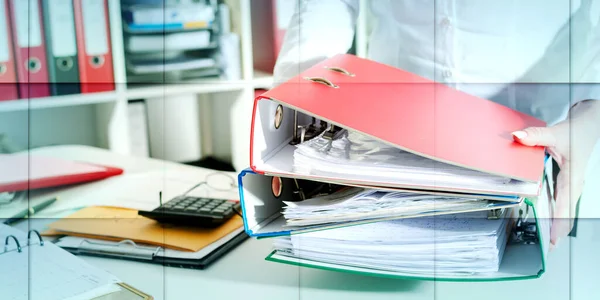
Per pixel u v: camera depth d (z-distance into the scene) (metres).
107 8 1.36
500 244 0.71
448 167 0.69
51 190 1.35
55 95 1.36
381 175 0.67
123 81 1.41
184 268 0.75
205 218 0.86
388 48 1.27
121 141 1.42
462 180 0.66
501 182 0.66
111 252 0.80
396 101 0.84
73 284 0.67
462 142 0.74
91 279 0.70
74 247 0.81
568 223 0.97
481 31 1.21
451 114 0.88
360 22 1.26
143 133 1.43
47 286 0.68
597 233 0.92
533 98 1.22
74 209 1.33
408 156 0.71
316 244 0.71
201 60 1.41
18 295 0.66
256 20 1.36
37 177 1.35
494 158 0.71
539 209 0.75
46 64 1.35
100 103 1.40
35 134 1.35
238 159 1.45
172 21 1.39
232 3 1.37
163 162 1.41
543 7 1.18
